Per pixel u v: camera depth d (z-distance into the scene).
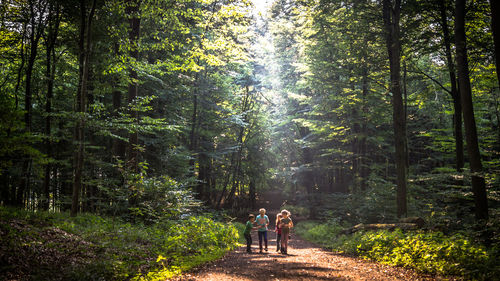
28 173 12.81
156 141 19.58
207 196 31.56
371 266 8.16
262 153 34.84
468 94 11.28
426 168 32.81
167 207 13.43
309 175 28.59
